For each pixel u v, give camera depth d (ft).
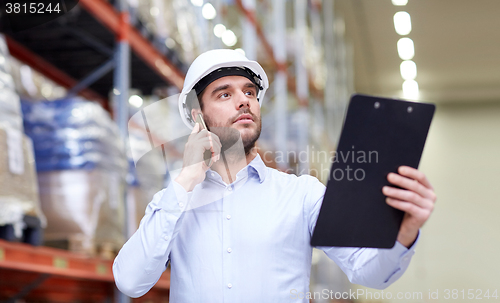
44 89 13.23
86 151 10.50
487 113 53.16
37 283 9.82
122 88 11.84
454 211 50.88
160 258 4.91
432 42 43.52
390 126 4.19
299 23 26.25
